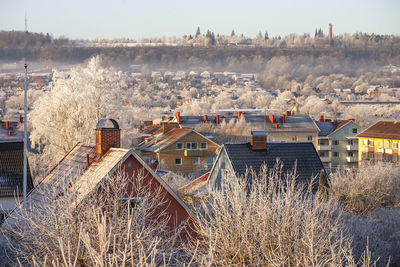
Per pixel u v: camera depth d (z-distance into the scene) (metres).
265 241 15.35
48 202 18.41
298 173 37.78
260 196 15.91
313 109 191.00
